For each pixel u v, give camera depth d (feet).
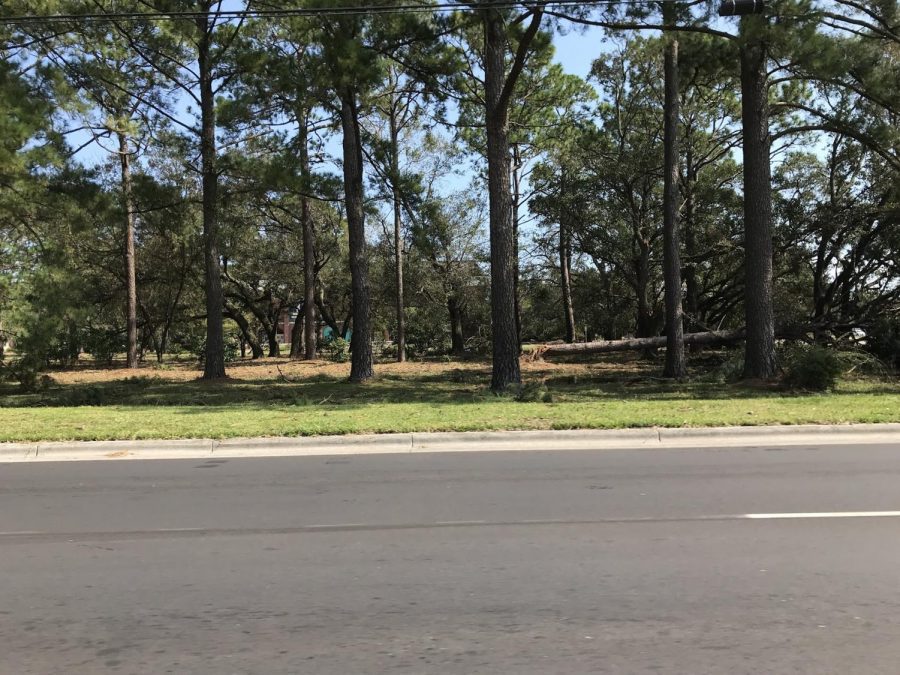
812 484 24.07
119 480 26.48
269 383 68.80
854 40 49.34
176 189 68.64
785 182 88.07
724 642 12.27
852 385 54.65
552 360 95.76
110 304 110.01
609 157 90.94
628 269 108.88
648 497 22.66
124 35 64.64
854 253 82.43
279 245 113.60
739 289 105.70
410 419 38.04
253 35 68.49
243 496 23.62
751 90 55.11
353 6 54.39
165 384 69.10
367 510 21.57
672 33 64.23
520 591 14.79
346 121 67.31
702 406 41.70
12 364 60.03
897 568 15.87
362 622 13.35
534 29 47.37
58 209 56.49
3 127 49.03
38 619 13.67
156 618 13.66
